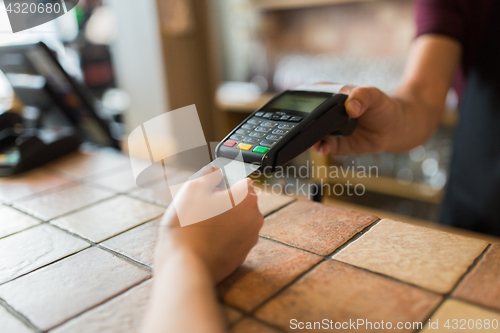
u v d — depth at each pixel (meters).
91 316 0.33
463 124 0.88
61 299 0.36
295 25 1.94
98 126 0.99
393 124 0.66
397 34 1.67
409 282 0.35
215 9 2.04
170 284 0.29
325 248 0.42
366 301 0.33
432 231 0.44
